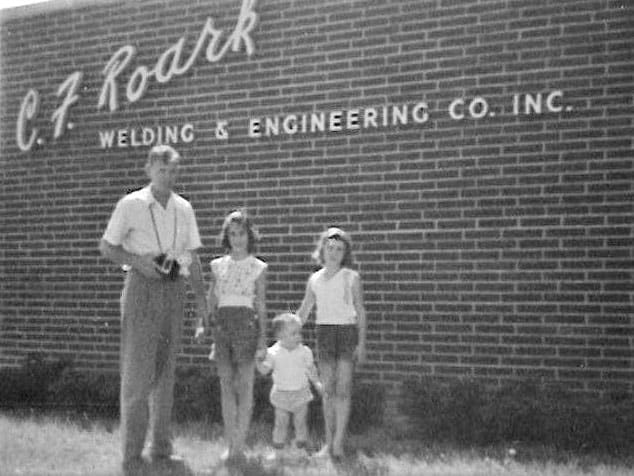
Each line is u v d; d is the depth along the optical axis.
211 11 9.11
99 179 9.68
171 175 6.06
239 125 8.93
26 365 9.46
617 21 7.43
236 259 6.50
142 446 6.07
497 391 7.38
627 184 7.36
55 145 9.95
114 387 8.80
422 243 8.08
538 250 7.63
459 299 7.91
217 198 9.02
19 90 10.19
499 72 7.82
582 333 7.46
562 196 7.56
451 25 8.02
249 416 6.44
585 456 6.59
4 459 6.46
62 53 9.94
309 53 8.62
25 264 10.10
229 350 6.46
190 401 8.25
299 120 8.65
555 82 7.61
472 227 7.88
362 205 8.34
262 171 8.81
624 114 7.39
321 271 6.84
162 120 9.34
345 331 6.71
